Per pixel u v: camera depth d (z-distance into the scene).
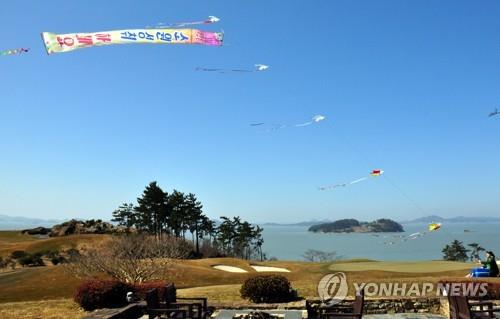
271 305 14.24
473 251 64.12
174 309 10.12
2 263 52.38
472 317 9.48
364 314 14.02
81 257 26.00
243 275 34.81
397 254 65.25
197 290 19.11
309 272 34.59
